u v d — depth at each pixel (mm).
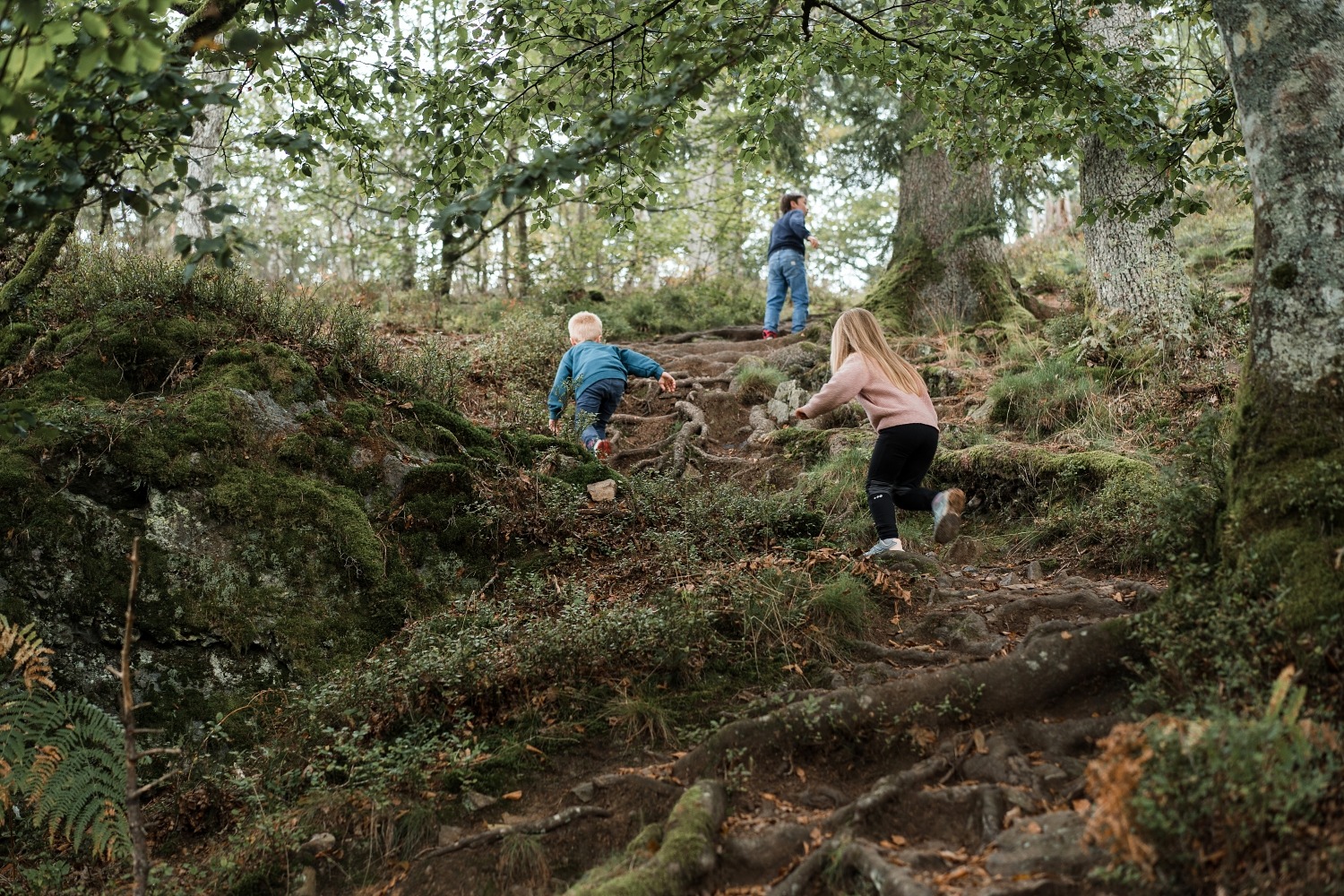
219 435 4730
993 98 5520
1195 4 6324
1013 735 3293
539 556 5195
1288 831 2174
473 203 3158
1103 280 8242
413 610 4781
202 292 5609
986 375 8656
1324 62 3250
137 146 3545
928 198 11547
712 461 7621
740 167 5832
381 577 4770
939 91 5691
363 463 5188
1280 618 2926
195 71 4355
